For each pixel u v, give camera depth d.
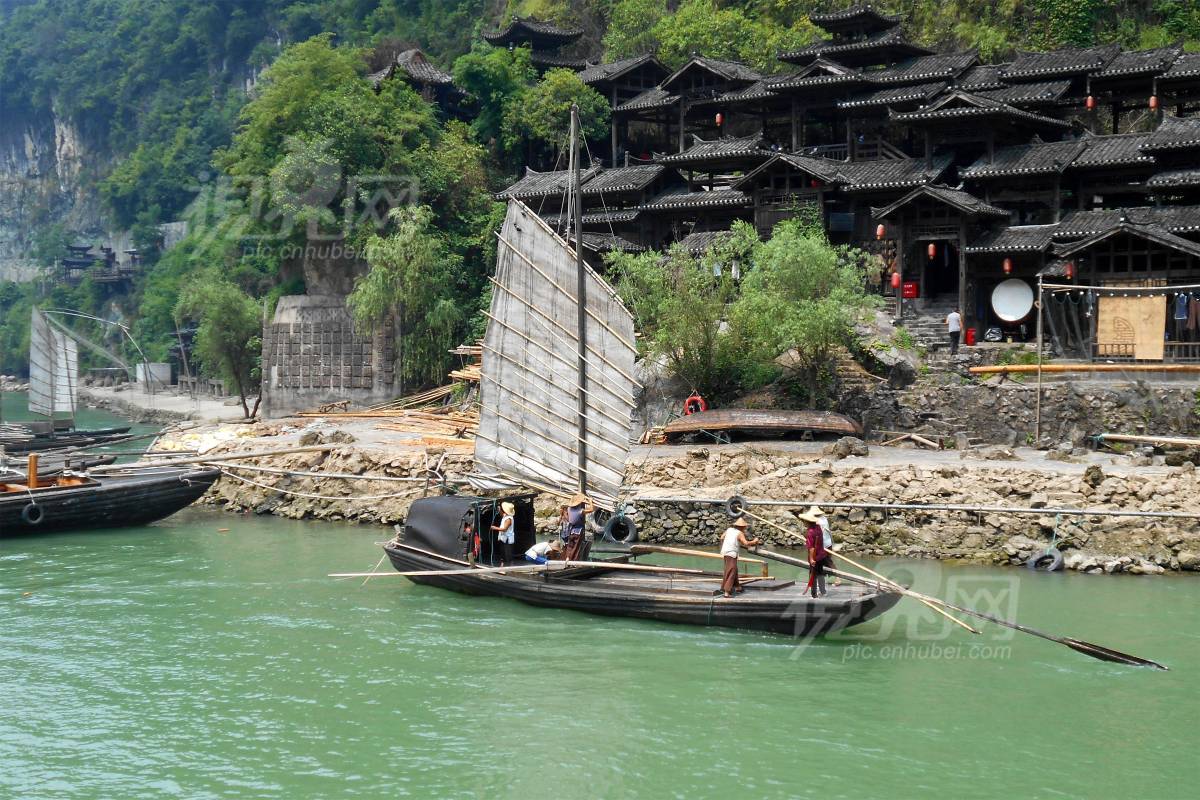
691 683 18.03
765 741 15.87
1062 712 16.81
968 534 25.80
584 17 74.31
